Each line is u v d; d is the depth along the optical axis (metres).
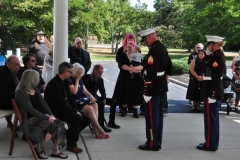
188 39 27.02
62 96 4.67
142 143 5.05
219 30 24.59
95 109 5.29
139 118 6.60
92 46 43.59
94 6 26.53
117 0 30.78
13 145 4.51
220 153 4.70
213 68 4.55
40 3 22.53
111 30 31.36
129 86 6.50
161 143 4.93
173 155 4.58
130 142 5.09
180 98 9.25
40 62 7.07
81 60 6.97
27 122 4.26
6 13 23.22
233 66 7.81
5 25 24.23
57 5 5.64
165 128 5.95
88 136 5.35
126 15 30.91
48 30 24.06
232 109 7.60
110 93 9.88
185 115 7.02
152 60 4.45
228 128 6.06
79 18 24.55
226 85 7.06
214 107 4.68
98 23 27.33
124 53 6.45
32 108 4.21
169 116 6.91
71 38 25.64
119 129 5.80
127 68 6.37
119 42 32.75
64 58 5.76
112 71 16.48
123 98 6.61
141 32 4.52
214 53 4.62
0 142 4.92
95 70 5.60
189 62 7.83
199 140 5.27
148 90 4.52
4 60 6.08
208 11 24.20
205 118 4.77
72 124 4.55
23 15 23.31
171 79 13.23
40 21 23.58
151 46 4.52
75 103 5.05
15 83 4.95
